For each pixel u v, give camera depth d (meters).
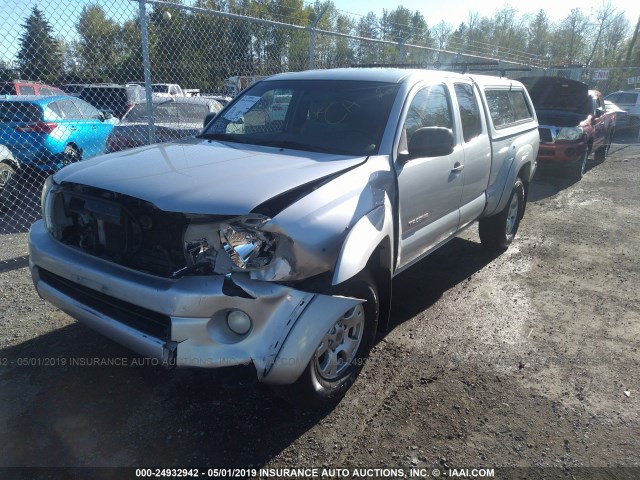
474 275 5.35
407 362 3.63
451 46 13.16
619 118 18.86
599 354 3.81
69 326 4.01
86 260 2.90
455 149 4.34
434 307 4.55
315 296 2.67
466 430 2.95
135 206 2.73
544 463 2.72
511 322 4.29
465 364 3.62
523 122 6.14
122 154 3.47
